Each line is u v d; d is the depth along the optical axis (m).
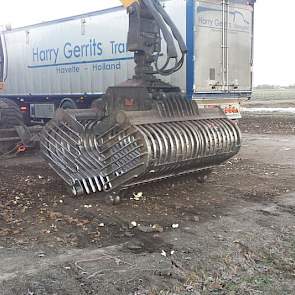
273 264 4.90
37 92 15.60
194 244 5.38
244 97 12.62
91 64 13.52
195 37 11.11
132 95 7.35
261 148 13.73
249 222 6.18
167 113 7.27
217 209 6.78
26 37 15.65
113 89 7.52
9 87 16.69
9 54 16.41
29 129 11.65
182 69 11.23
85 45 13.62
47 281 4.43
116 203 6.95
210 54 11.56
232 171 9.70
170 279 4.50
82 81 13.90
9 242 5.47
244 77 12.47
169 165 6.96
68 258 4.98
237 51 12.21
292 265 4.87
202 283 4.43
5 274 4.57
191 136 7.23
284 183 8.50
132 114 6.76
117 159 6.82
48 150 7.62
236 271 4.71
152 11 7.29
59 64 14.59
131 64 12.34
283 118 26.44
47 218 6.36
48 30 14.80
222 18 11.76
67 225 6.08
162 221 6.22
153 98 7.35
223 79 11.91
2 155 11.40
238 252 5.16
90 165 7.18
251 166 10.36
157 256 5.03
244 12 12.29
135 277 4.51
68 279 4.47
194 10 11.04
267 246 5.34
